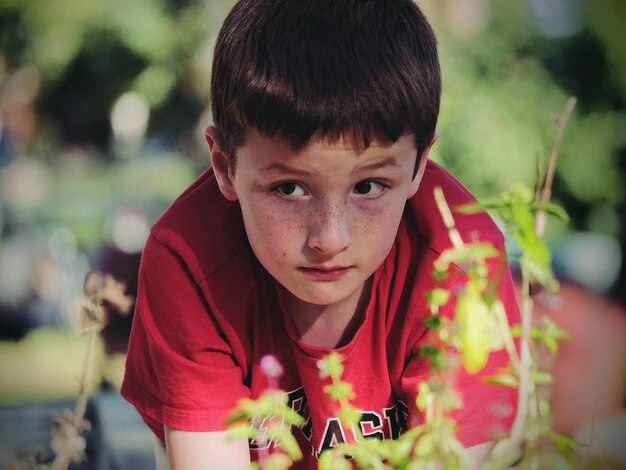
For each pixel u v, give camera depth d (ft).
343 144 4.44
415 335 5.26
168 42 37.09
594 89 27.27
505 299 5.08
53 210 39.65
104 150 46.52
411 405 5.23
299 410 5.61
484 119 25.64
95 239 35.55
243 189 4.76
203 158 40.63
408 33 4.97
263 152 4.57
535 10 27.32
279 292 5.40
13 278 31.94
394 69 4.73
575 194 27.07
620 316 8.96
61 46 41.04
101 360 18.11
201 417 5.32
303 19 4.85
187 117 39.17
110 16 38.55
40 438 7.97
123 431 8.73
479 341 3.36
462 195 5.43
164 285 5.40
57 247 33.27
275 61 4.72
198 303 5.36
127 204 30.30
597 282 15.81
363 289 5.36
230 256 5.37
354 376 5.41
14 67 43.70
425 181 5.41
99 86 41.98
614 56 27.02
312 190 4.56
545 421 3.78
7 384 25.05
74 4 40.42
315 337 5.44
